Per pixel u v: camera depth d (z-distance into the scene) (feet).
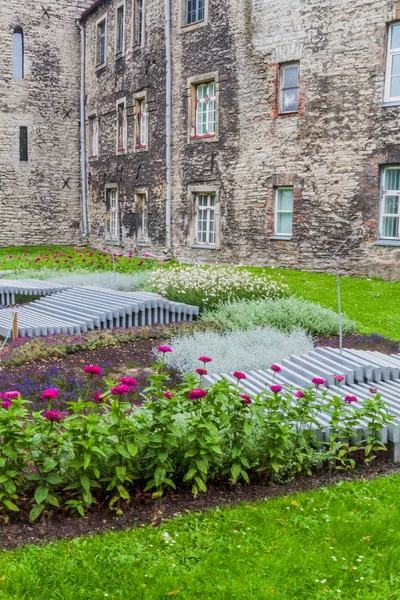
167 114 67.41
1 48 84.99
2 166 86.69
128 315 35.99
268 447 15.65
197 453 15.10
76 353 29.71
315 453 16.67
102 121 84.02
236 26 58.80
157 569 11.93
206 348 28.35
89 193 89.66
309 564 12.22
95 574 11.71
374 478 16.34
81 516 14.03
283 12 54.70
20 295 44.39
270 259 57.67
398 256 48.60
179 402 15.38
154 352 29.40
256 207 58.49
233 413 15.65
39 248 84.84
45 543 12.90
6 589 11.27
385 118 48.75
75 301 38.73
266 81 56.59
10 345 29.73
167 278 43.88
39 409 21.62
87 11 85.46
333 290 45.06
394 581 11.82
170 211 68.44
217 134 61.67
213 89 63.16
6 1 84.69
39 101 88.02
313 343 31.19
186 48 64.64
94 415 14.21
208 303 39.34
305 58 53.42
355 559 12.51
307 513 14.28
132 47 74.23
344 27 50.67
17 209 88.17
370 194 50.11
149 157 72.02
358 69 50.11
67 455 14.37
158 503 14.71
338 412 17.04
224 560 12.32
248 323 33.86
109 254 69.36
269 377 22.75
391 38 48.70
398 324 35.96
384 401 19.60
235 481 15.24
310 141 53.72
